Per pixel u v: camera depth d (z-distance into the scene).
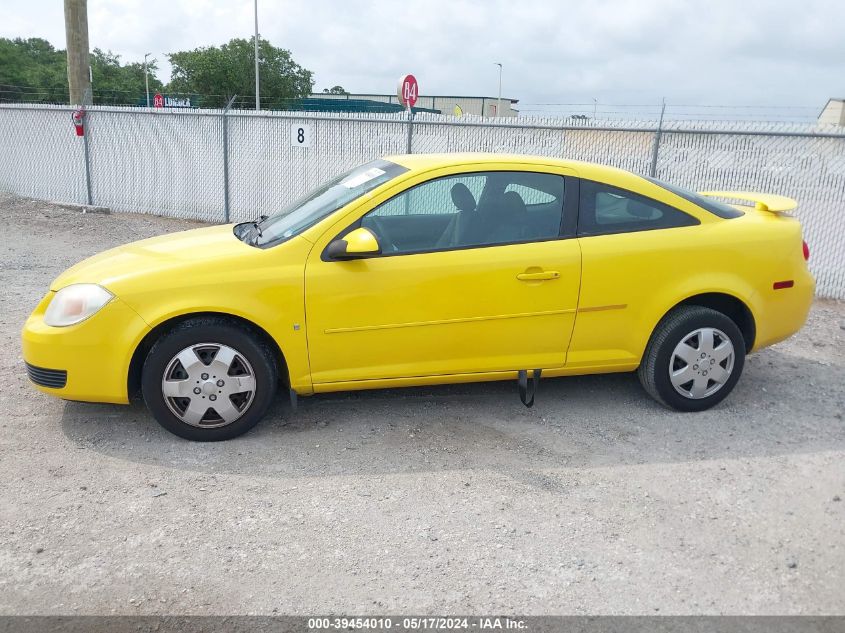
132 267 4.28
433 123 10.94
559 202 4.50
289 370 4.27
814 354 6.17
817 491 3.88
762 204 5.04
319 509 3.63
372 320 4.27
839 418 4.82
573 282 4.42
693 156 9.16
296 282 4.18
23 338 4.30
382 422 4.64
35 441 4.28
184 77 63.91
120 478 3.89
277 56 65.25
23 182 15.66
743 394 5.20
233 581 3.07
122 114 14.12
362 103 48.09
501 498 3.76
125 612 2.87
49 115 14.89
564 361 4.57
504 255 4.35
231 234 4.86
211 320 4.20
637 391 5.20
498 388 5.22
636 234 4.54
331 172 12.20
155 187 14.13
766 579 3.14
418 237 4.35
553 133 10.05
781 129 8.62
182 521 3.50
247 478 3.92
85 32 15.27
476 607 2.93
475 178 4.44
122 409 4.75
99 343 4.11
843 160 8.30
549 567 3.19
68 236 11.43
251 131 12.86
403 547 3.32
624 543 3.38
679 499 3.78
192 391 4.19
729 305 4.84
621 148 9.62
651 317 4.56
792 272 4.77
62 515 3.52
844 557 3.30
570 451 4.29
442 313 4.32
